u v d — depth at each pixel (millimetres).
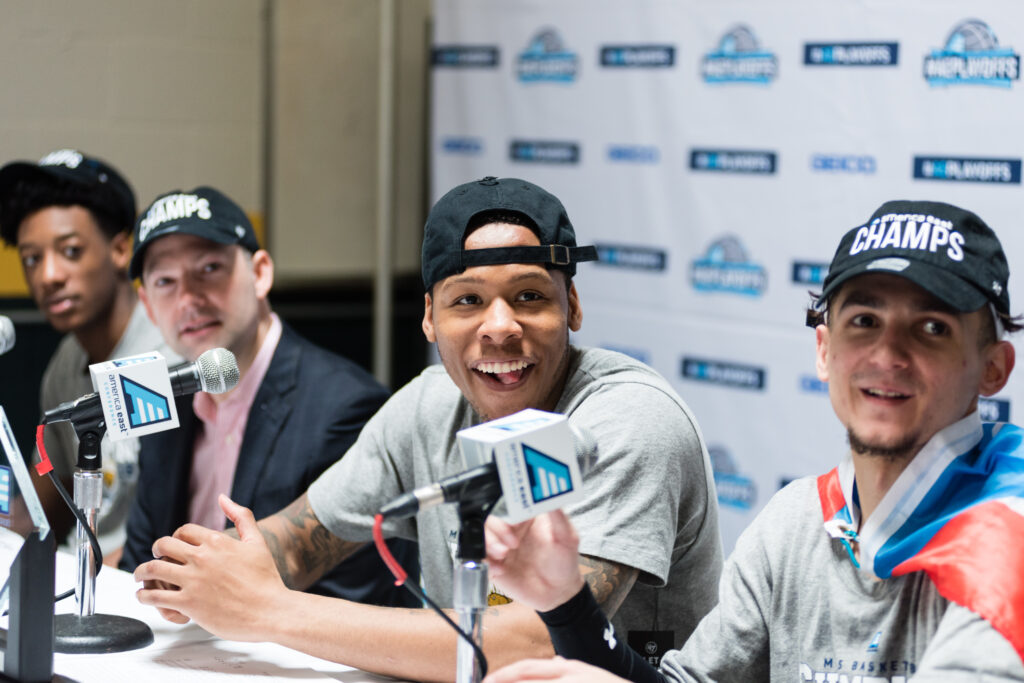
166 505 2232
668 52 2939
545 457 1139
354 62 4082
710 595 1679
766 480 2789
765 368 2779
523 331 1536
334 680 1440
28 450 3604
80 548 1584
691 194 2910
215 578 1521
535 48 3236
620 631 1652
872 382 1261
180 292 2166
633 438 1522
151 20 3766
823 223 2658
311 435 2139
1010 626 1124
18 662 1372
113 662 1484
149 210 2223
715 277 2875
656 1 2951
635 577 1474
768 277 2766
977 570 1170
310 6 3990
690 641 1455
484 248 1529
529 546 1245
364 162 4137
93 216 2635
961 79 2395
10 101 3605
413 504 1109
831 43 2613
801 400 2713
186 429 2230
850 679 1305
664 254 2977
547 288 1552
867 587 1311
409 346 4180
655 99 2971
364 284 4133
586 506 1488
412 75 4109
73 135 3695
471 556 1160
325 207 4086
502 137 3334
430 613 1497
